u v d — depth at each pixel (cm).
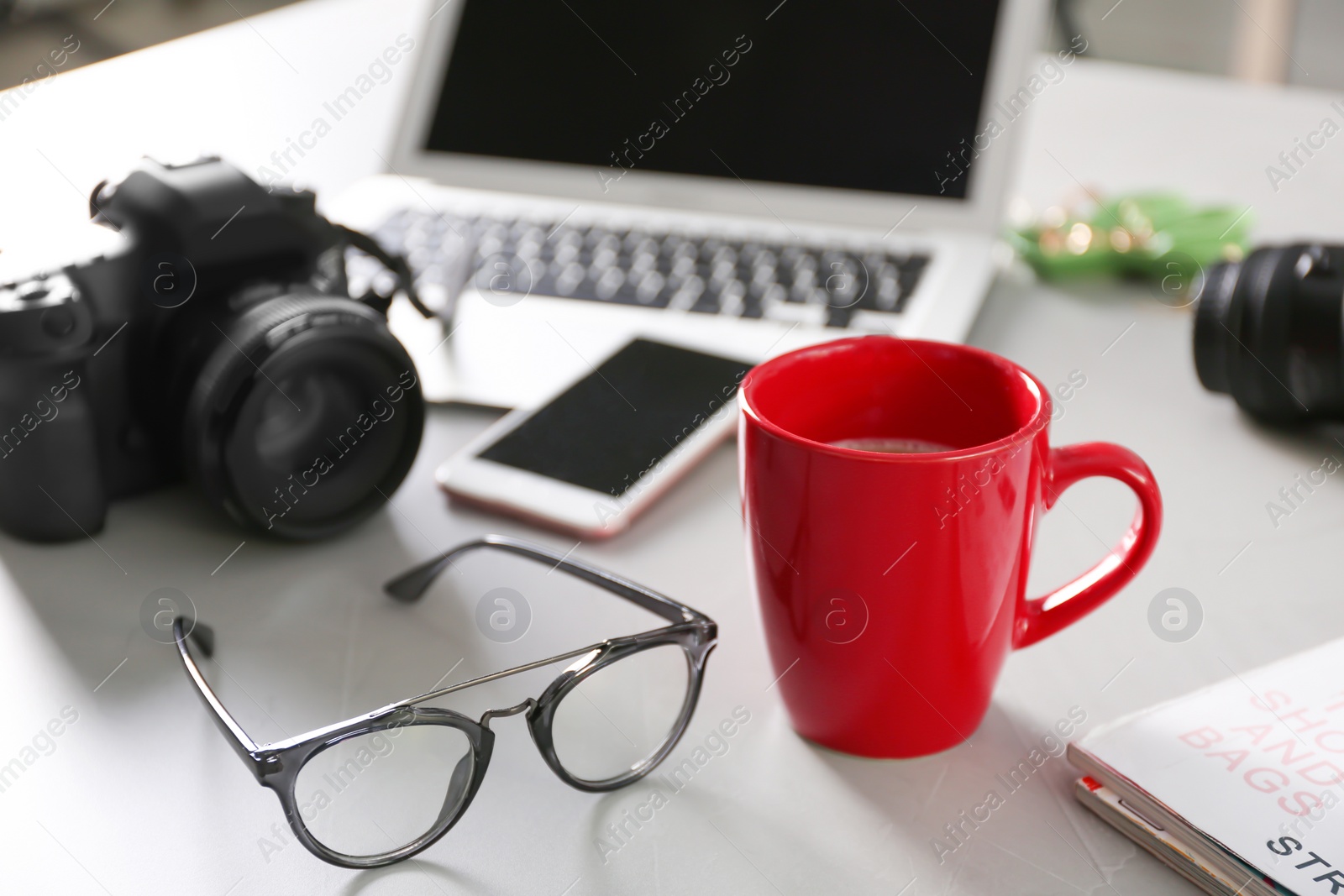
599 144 78
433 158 81
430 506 57
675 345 64
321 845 36
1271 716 39
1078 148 99
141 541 54
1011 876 35
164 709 43
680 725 41
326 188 90
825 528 36
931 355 41
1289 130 100
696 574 51
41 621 48
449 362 64
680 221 76
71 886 36
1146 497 38
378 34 129
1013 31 71
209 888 36
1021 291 77
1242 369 57
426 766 41
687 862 37
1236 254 72
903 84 73
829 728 40
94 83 118
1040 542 53
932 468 34
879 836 37
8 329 47
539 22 78
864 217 74
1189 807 35
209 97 113
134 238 51
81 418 51
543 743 39
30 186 90
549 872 37
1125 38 172
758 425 36
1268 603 48
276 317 49
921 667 38
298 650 46
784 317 66
